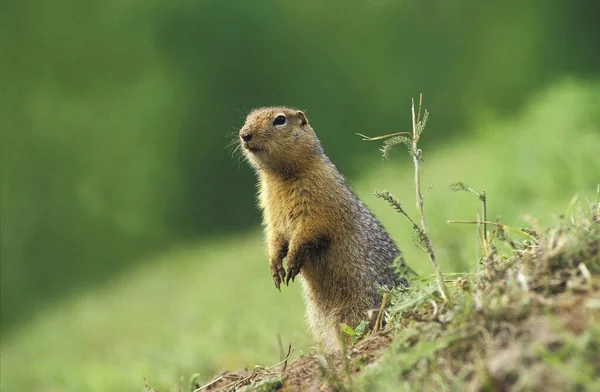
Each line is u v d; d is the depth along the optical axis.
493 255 4.43
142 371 9.64
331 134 34.06
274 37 34.34
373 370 3.68
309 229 6.59
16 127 32.16
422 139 31.03
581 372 2.92
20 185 31.52
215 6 34.25
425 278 4.99
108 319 17.80
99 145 32.62
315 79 34.47
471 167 17.64
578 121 14.23
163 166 32.75
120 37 33.81
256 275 17.27
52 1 33.25
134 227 32.00
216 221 32.75
